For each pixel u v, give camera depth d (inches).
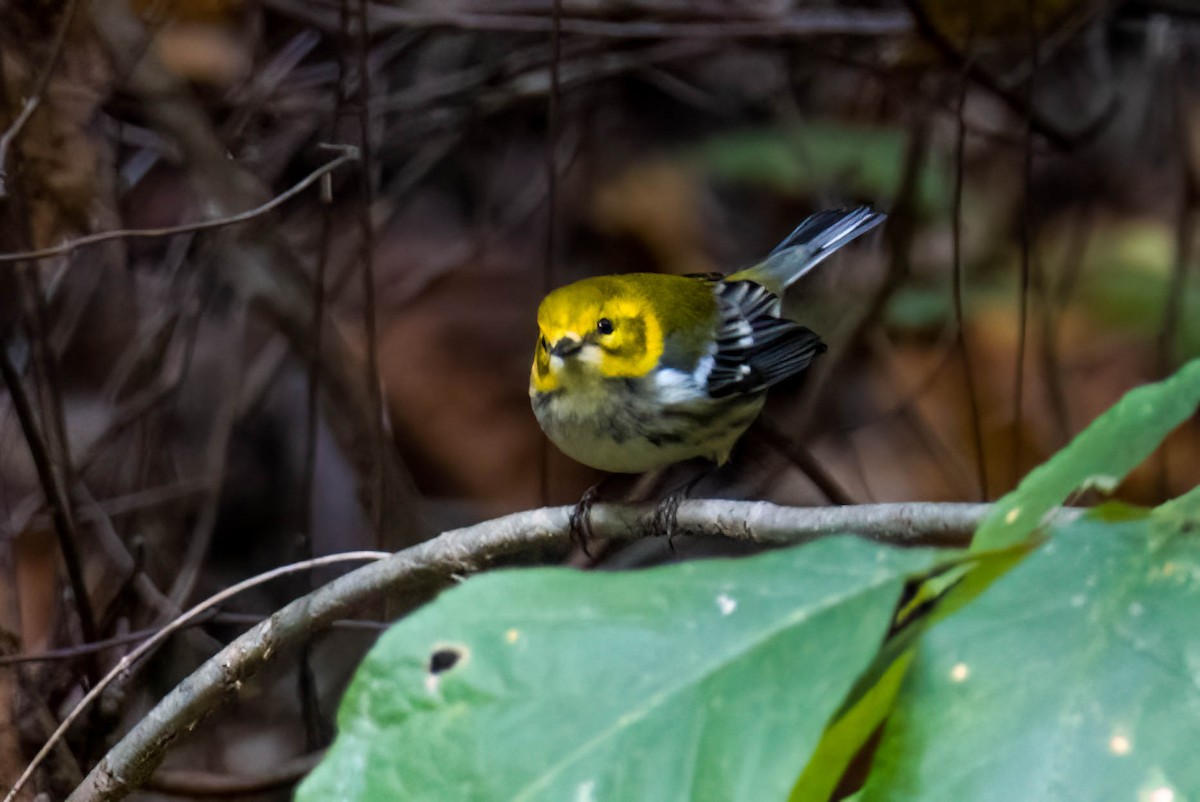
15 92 338.6
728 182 576.7
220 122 414.6
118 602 349.1
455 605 87.6
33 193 347.6
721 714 79.0
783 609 82.4
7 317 378.6
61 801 313.6
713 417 327.0
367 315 323.9
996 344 493.4
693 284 345.1
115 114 379.6
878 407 485.7
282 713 405.4
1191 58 531.2
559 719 82.3
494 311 529.0
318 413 481.7
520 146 565.0
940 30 416.8
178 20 397.7
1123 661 76.2
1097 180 531.2
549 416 321.4
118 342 459.2
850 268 488.4
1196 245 516.1
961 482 469.4
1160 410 86.3
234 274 400.5
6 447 369.7
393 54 469.4
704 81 574.6
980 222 526.9
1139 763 72.9
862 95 531.5
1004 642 78.9
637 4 476.1
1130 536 81.4
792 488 468.4
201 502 461.4
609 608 85.7
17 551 407.2
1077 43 520.7
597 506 261.6
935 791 75.4
